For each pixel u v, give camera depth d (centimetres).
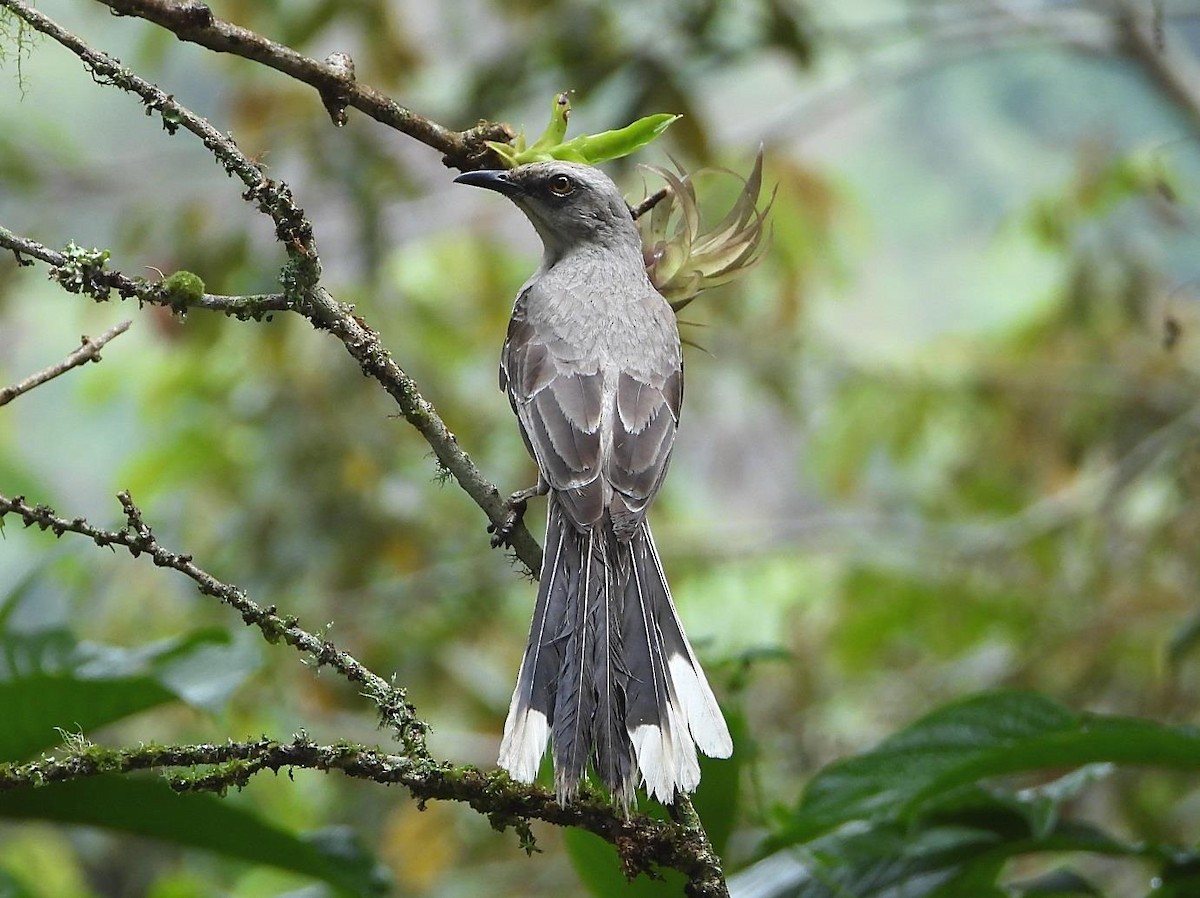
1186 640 829
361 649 1391
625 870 437
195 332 1414
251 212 1459
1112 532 1417
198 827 592
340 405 1462
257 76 1455
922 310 2269
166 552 427
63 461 1966
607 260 671
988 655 1418
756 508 1852
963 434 1631
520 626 1507
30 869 1352
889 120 2395
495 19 1437
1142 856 587
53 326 1836
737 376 1683
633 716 482
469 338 1572
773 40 1345
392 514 1450
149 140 2039
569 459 592
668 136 1331
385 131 1423
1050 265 2097
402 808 1356
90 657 604
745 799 645
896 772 564
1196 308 1544
